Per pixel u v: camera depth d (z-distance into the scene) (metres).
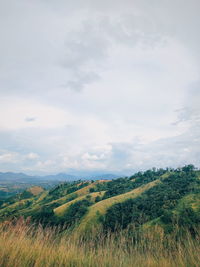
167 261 4.47
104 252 4.66
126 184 144.88
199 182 90.81
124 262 4.42
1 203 165.25
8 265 3.63
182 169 142.12
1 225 5.43
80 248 4.95
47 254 4.40
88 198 116.00
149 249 4.86
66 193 163.00
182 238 4.80
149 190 104.56
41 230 5.40
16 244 4.55
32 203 160.62
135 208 61.41
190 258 4.42
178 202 53.78
